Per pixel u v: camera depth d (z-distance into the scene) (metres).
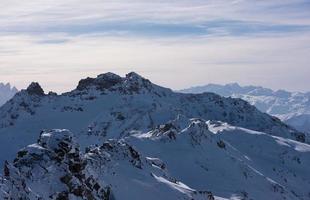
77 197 69.56
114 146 109.62
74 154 73.62
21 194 59.00
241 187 155.50
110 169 95.31
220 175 162.50
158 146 176.38
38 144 73.25
